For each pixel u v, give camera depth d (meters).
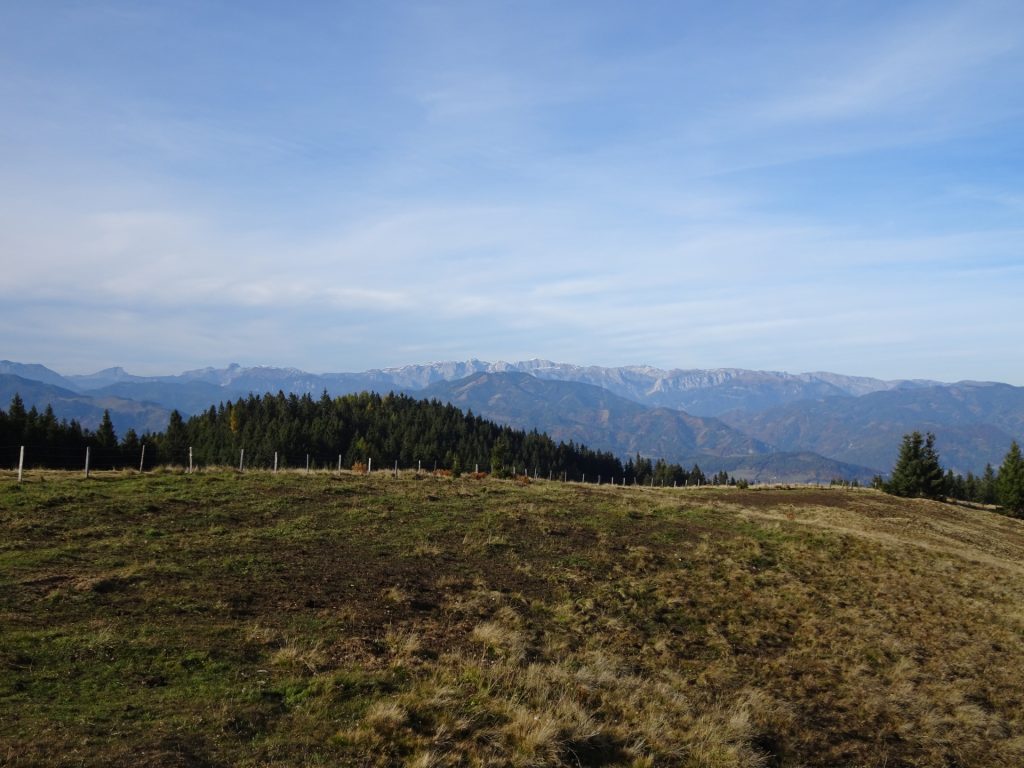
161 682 10.40
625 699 12.61
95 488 24.23
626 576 21.38
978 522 50.88
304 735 9.38
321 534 21.22
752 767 11.28
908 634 20.17
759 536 29.66
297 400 134.12
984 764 13.62
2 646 10.80
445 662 12.78
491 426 152.25
